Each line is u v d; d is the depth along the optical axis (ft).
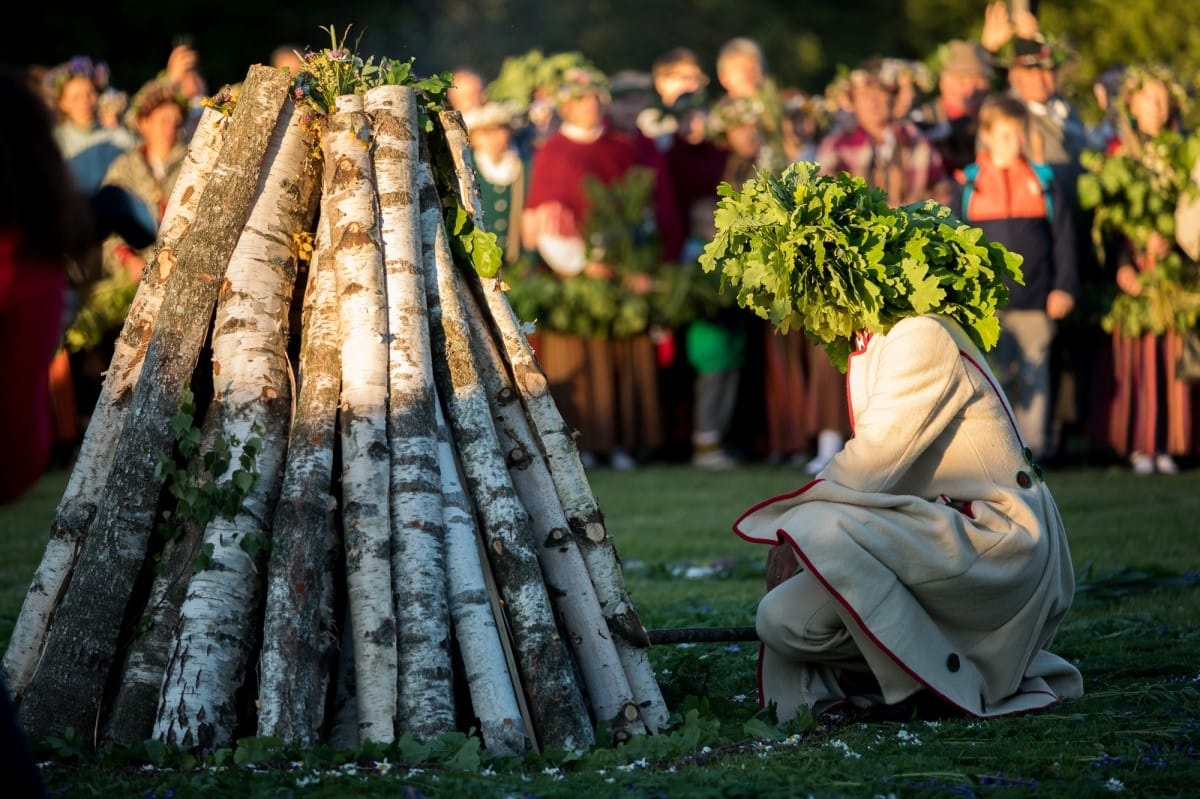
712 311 73.26
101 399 26.55
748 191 27.96
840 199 27.48
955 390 27.02
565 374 73.00
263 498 25.04
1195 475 67.82
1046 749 24.13
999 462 27.48
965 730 25.58
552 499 26.37
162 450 25.05
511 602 25.11
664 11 156.66
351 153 26.18
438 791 21.15
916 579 26.25
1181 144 66.13
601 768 23.24
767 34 155.84
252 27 136.77
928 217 28.48
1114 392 69.77
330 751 22.81
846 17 162.61
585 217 71.77
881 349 27.48
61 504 26.25
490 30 149.79
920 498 26.84
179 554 24.98
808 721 25.94
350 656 24.85
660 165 73.46
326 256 26.11
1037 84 68.08
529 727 24.53
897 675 26.40
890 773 22.63
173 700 23.75
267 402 25.46
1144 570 42.39
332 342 25.53
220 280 25.98
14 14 129.18
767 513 27.27
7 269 16.25
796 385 74.38
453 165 27.50
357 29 140.26
